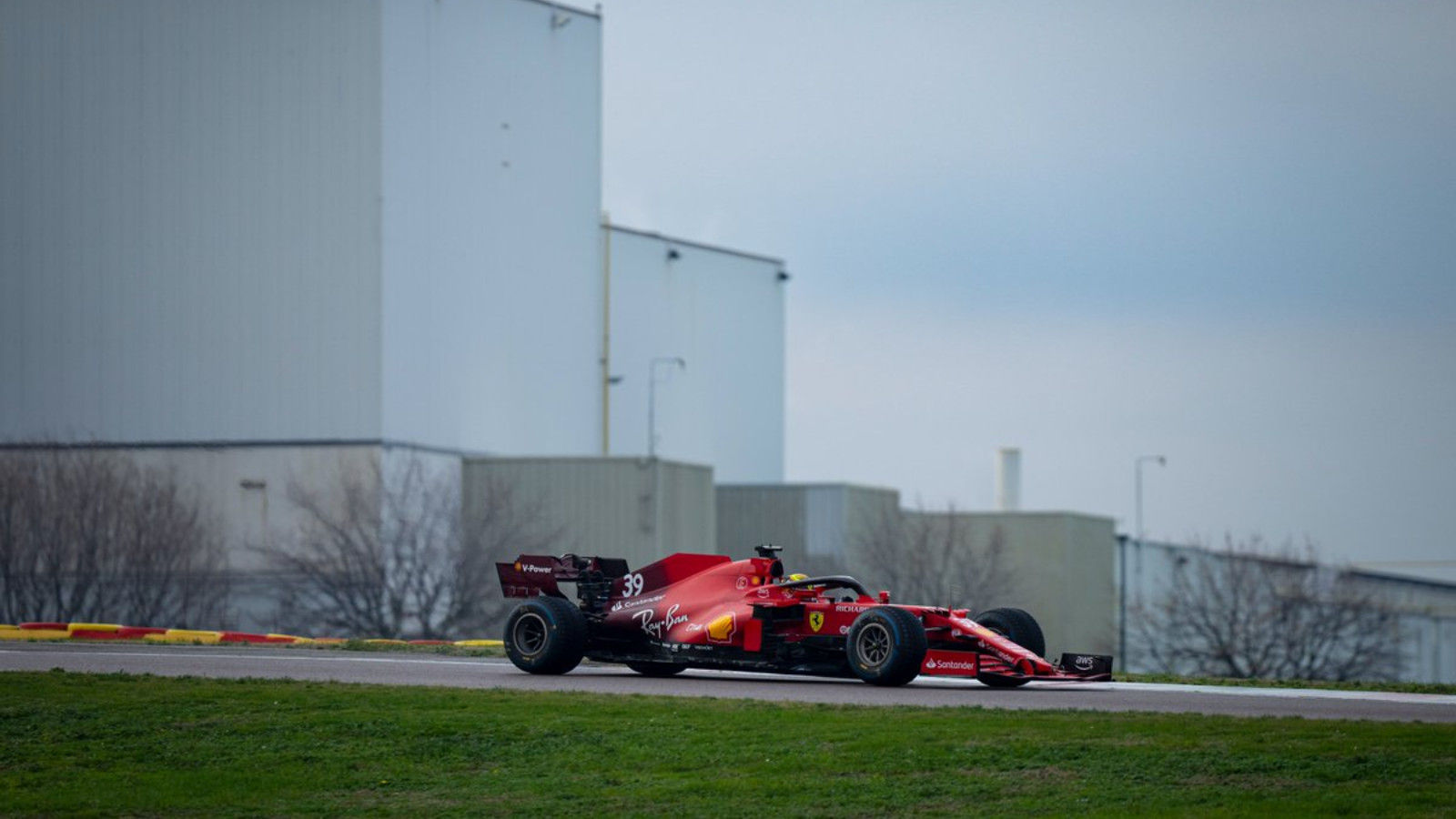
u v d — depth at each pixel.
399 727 26.80
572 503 105.50
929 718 26.42
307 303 103.25
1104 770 22.59
